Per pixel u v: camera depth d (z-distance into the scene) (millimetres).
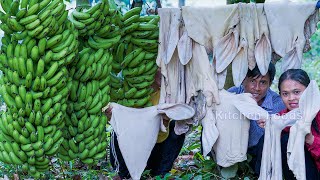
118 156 4488
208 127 3879
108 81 3824
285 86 3738
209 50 3863
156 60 3900
